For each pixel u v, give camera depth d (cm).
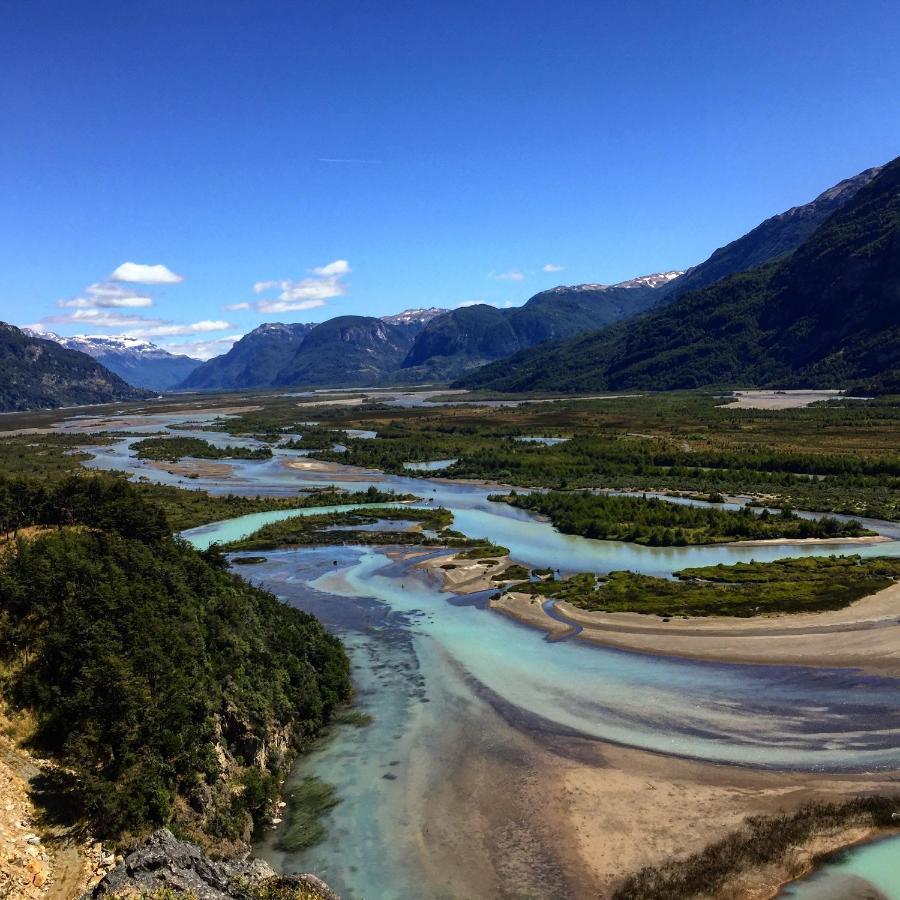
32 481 7338
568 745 4966
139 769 3850
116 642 4462
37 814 3447
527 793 4419
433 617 7719
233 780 4331
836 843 3800
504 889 3603
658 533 10819
